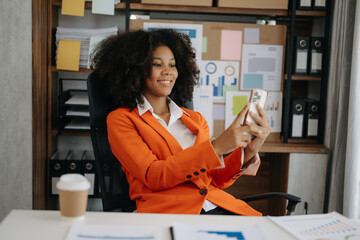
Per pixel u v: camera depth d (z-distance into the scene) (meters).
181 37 1.61
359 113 2.01
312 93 2.56
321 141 2.39
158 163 1.32
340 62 2.19
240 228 0.92
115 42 1.53
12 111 2.08
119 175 1.53
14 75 2.06
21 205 2.14
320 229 0.93
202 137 1.51
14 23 2.03
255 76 2.36
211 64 2.33
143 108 1.46
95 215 0.96
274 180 2.60
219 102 2.36
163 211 1.32
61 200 0.91
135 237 0.85
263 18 2.46
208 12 2.31
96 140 1.49
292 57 2.35
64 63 2.22
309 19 2.55
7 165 2.10
